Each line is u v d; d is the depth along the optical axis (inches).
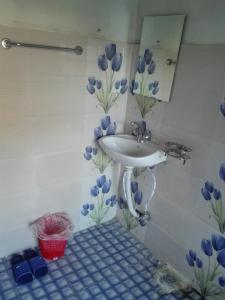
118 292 67.9
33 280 69.1
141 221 83.4
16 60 59.1
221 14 53.4
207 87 57.8
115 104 78.6
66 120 71.0
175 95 65.1
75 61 66.9
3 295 64.4
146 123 74.9
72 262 75.9
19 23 57.3
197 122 61.0
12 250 75.4
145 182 78.7
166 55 65.1
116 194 92.2
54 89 66.2
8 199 69.2
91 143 78.4
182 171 66.5
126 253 80.7
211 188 60.4
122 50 73.8
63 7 61.4
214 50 55.4
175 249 72.9
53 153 72.2
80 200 83.8
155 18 66.2
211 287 65.1
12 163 66.6
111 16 68.6
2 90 59.7
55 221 78.5
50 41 62.0
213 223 61.4
